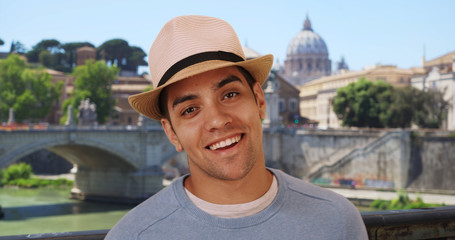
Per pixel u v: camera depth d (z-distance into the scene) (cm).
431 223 322
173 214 207
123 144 5475
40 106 8031
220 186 211
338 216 209
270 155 6750
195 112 214
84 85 8281
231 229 201
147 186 5572
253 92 235
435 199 5078
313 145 6550
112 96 9269
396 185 5759
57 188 6919
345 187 6044
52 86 8125
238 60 223
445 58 10781
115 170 5891
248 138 213
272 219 204
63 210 5069
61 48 13125
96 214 4844
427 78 9088
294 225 203
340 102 8131
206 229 201
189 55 212
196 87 212
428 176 5625
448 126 8069
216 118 206
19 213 4781
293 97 10944
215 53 216
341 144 6341
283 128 6906
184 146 217
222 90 214
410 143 5753
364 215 301
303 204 212
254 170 217
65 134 5022
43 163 8638
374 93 7862
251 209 210
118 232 208
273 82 6969
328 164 6206
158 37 222
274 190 222
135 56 12769
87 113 6219
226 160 206
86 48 12656
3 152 4562
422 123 7525
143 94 220
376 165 5888
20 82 7719
